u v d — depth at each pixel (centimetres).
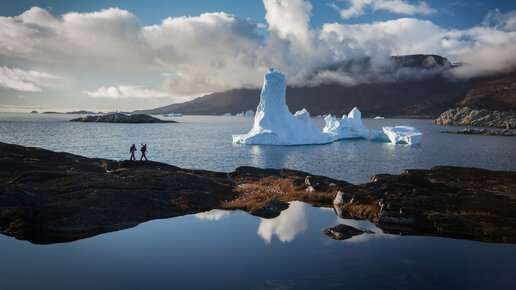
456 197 2102
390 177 2569
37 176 2348
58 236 1528
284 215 2022
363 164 5778
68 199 1897
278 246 1470
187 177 2748
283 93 9262
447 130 17112
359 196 2245
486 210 1892
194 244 1478
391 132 10325
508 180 2739
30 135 10388
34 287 1036
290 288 1074
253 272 1195
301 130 9712
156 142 9056
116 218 1772
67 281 1088
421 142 10456
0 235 1493
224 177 3397
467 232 1669
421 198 2095
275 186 2912
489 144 9750
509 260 1338
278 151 7494
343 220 1922
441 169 3084
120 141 9012
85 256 1315
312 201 2431
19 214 1587
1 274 1127
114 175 2686
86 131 12669
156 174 2781
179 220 1875
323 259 1327
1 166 2544
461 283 1132
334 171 5041
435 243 1536
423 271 1226
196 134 12431
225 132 13875
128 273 1166
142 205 1994
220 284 1094
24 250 1351
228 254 1366
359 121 12744
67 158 3397
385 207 1992
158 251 1385
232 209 2153
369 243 1529
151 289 1048
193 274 1168
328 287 1085
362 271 1219
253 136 8919
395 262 1307
